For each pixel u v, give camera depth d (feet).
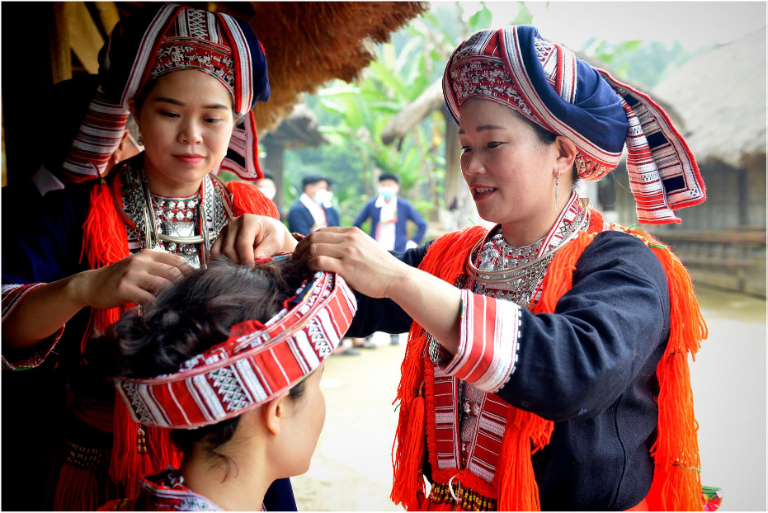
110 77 4.31
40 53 7.33
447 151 38.96
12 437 5.13
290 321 2.62
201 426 2.63
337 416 12.99
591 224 3.69
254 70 4.39
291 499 4.33
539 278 3.50
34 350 3.88
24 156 7.07
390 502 9.11
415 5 7.72
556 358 2.71
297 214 21.17
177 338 2.58
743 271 31.96
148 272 3.33
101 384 4.11
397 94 47.65
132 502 2.98
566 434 3.14
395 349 19.66
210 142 4.24
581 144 3.39
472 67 3.35
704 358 18.54
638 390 3.37
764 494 9.53
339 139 57.88
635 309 2.99
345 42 8.07
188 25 4.07
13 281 3.97
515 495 3.09
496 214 3.47
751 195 34.14
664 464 3.38
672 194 3.85
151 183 4.51
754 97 35.17
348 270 2.90
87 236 4.25
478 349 2.73
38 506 5.06
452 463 3.53
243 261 3.56
